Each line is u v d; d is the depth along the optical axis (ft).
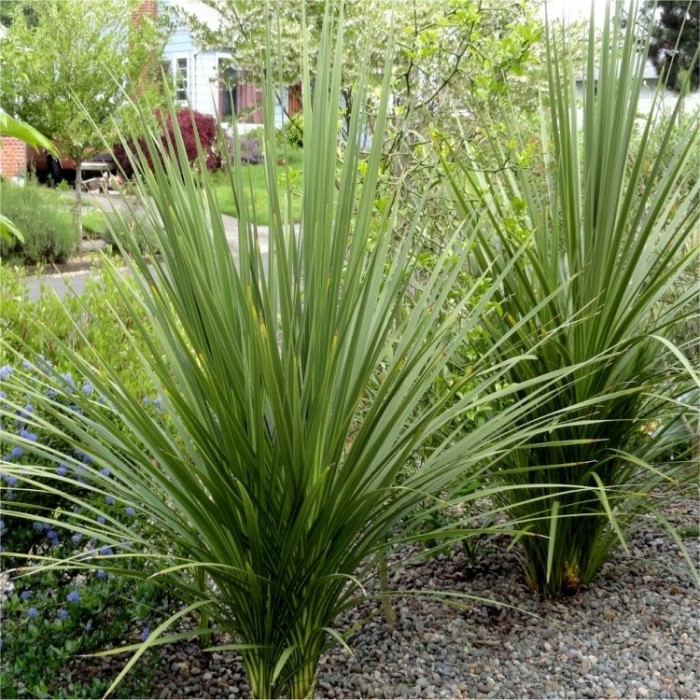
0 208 34.81
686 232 9.20
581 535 10.52
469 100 13.17
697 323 12.85
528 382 7.47
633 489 10.72
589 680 8.83
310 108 7.02
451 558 11.88
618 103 9.36
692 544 12.38
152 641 5.70
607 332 9.47
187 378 7.16
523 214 10.55
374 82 15.97
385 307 7.15
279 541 6.61
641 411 10.40
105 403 9.91
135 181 7.73
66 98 36.83
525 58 11.01
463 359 10.63
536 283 10.09
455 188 9.49
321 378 6.66
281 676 7.34
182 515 7.93
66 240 35.86
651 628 9.93
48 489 6.76
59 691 7.88
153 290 6.87
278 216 6.51
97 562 8.70
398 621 10.08
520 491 10.28
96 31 37.17
